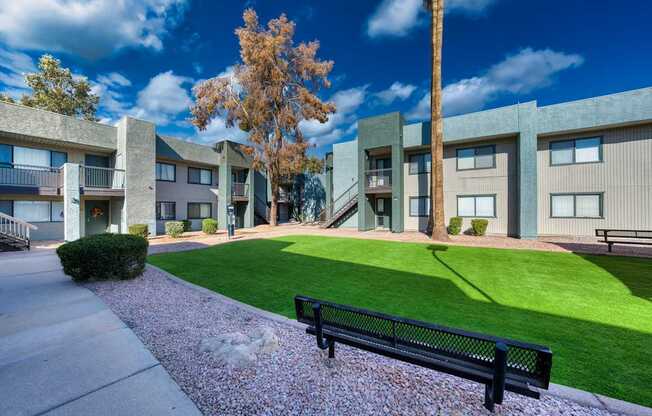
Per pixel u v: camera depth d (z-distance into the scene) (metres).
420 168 16.98
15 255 9.27
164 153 17.59
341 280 6.02
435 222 12.77
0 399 2.19
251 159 21.84
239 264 7.71
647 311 4.14
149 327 3.61
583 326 3.62
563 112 12.52
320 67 19.06
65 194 12.31
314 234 15.48
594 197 12.60
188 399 2.18
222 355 2.77
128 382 2.40
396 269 7.04
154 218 15.88
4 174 12.44
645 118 11.04
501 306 4.41
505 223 14.45
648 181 11.58
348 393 2.24
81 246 5.58
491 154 14.84
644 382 2.41
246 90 18.98
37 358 2.83
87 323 3.74
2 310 4.23
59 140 13.29
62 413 2.02
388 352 2.38
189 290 5.26
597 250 9.41
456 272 6.68
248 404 2.11
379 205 18.69
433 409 2.05
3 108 11.68
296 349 3.00
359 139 17.05
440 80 12.60
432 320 3.86
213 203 21.72
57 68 22.31
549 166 13.52
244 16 17.80
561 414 2.00
